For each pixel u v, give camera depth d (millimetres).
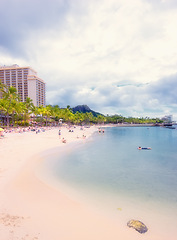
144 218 6996
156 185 10992
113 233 5797
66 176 12352
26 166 13734
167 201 8664
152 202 8531
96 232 5801
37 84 145500
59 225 6059
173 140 40719
